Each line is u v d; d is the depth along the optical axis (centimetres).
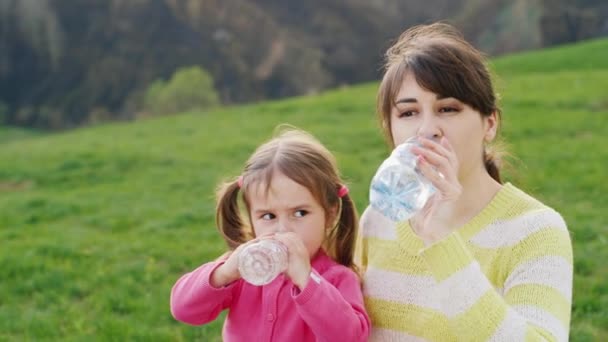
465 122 240
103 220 1028
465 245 228
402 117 248
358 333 249
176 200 1130
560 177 1069
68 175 1368
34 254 850
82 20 6706
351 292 261
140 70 6475
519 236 238
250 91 6247
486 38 5994
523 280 231
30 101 6400
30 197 1193
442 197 222
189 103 4759
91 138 1856
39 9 6481
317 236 273
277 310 269
